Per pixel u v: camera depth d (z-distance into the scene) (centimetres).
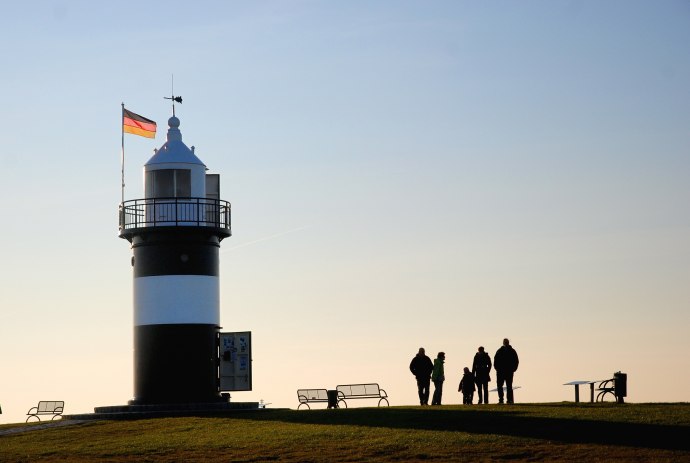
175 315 4894
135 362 4944
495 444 3478
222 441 3762
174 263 4912
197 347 4900
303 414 4278
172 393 4856
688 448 3347
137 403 4888
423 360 4634
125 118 5078
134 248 4994
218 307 5031
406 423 3888
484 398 4584
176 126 5184
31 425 4569
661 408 4019
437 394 4650
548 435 3578
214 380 4941
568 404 4309
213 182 5128
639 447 3378
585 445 3428
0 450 3859
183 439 3859
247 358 4972
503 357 4488
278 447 3600
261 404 5097
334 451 3503
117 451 3684
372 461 3356
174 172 4997
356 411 4269
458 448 3453
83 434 4162
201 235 4956
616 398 4422
